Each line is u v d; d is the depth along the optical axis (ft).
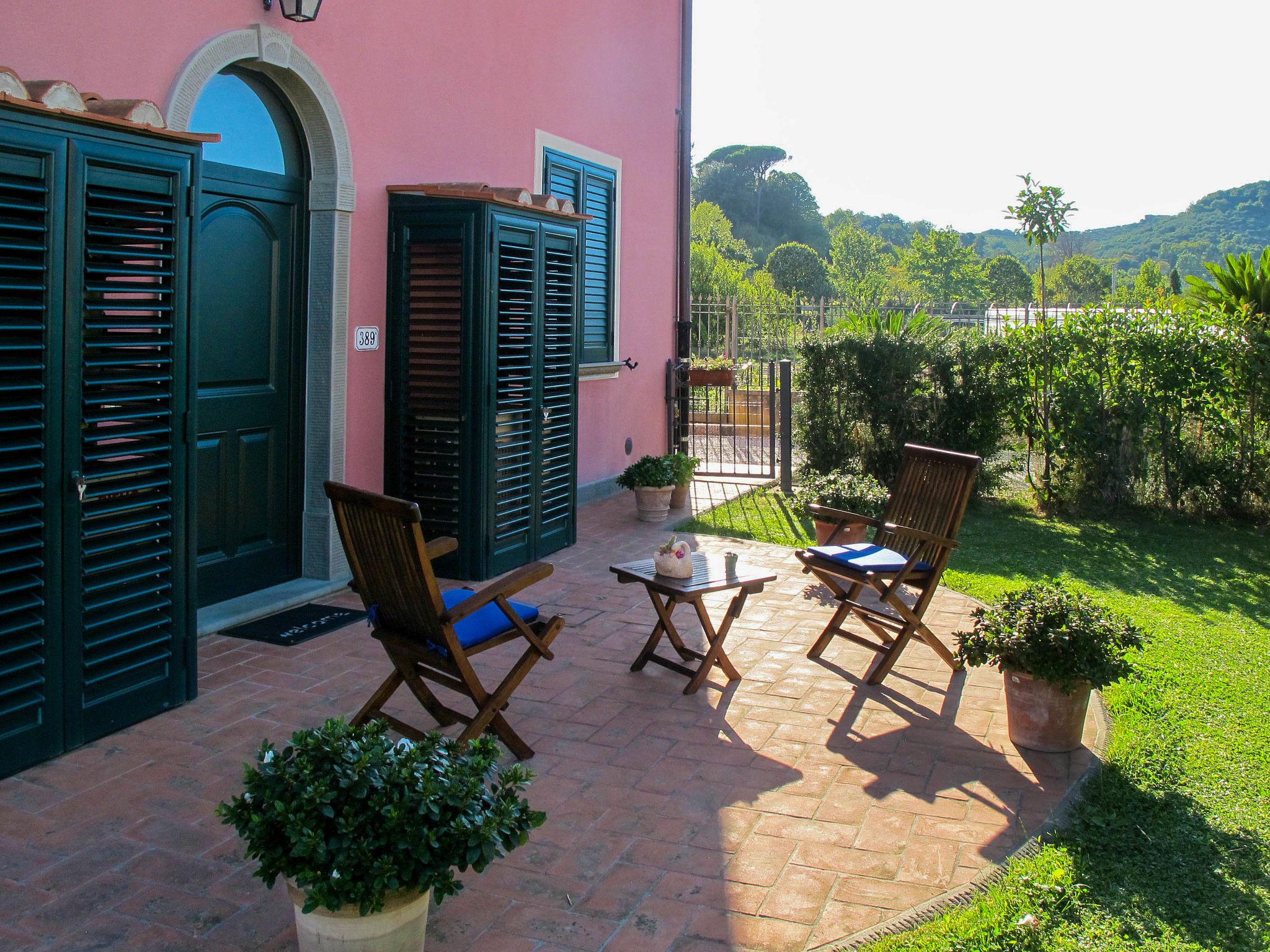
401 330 21.58
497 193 21.22
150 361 13.41
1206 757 13.79
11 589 12.05
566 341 24.62
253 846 8.20
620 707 15.29
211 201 18.06
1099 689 13.38
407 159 22.26
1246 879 10.71
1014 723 14.07
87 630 13.12
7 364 11.78
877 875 10.69
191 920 9.60
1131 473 31.27
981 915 9.88
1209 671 17.21
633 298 34.88
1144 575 24.07
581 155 30.48
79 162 12.41
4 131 11.55
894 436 33.55
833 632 17.57
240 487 19.22
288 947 9.24
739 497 33.27
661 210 36.94
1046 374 31.96
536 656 13.57
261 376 19.56
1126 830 11.69
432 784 8.38
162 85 16.19
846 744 14.07
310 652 17.17
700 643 18.40
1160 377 30.73
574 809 12.01
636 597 21.25
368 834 8.12
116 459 13.38
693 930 9.64
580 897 10.16
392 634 13.47
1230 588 23.06
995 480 33.24
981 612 14.55
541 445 23.80
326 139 19.79
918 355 33.24
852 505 25.29
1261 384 30.14
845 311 49.57
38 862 10.53
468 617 13.75
